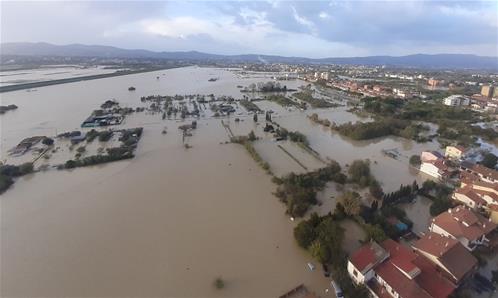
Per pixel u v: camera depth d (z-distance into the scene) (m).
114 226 67.88
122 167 100.31
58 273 54.41
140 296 49.66
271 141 127.75
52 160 106.00
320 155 113.50
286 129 147.50
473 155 112.31
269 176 93.75
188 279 53.09
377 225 63.28
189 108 190.62
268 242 62.75
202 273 54.41
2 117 164.50
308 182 86.25
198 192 83.19
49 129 143.50
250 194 82.31
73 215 72.31
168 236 64.31
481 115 183.50
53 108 187.75
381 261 51.34
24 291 50.53
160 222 69.25
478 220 63.78
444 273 50.84
